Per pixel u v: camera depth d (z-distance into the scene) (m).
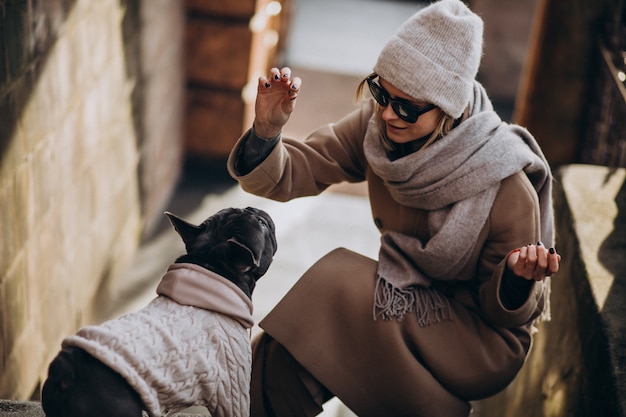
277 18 9.78
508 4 11.12
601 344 3.05
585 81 5.88
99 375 2.21
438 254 2.71
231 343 2.43
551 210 2.81
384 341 2.76
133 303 6.72
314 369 2.79
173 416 3.22
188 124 8.71
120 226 6.75
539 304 2.80
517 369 2.86
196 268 2.46
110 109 6.07
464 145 2.62
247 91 8.57
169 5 7.57
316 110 9.88
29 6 4.25
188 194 8.44
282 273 7.30
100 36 5.67
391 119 2.58
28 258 4.50
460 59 2.50
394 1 13.23
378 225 2.99
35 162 4.50
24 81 4.24
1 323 4.13
